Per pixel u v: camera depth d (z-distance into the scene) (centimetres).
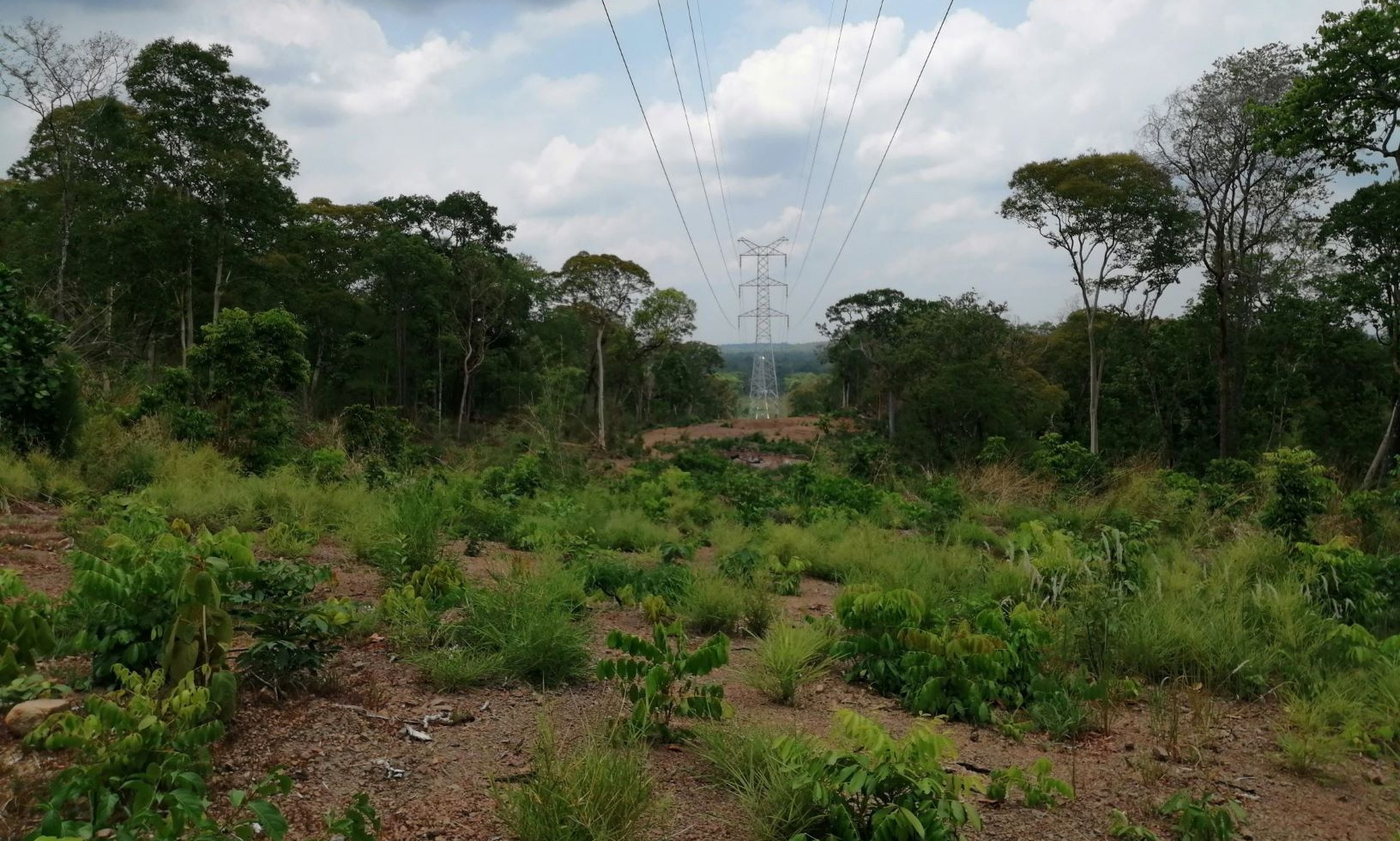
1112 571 725
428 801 310
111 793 246
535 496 1432
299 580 399
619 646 396
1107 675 520
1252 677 552
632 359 5566
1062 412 4291
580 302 4997
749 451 4578
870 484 1939
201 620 337
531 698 432
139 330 2969
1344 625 612
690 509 1461
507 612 491
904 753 291
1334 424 3284
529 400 4384
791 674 488
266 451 1283
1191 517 1303
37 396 909
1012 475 1892
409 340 4553
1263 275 3250
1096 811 362
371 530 741
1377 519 1143
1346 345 3228
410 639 474
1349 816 378
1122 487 1692
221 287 3108
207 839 217
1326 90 2088
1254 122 2773
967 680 475
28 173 3334
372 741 356
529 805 291
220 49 2853
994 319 3741
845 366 6575
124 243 2647
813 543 1041
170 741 279
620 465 3588
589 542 1014
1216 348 3562
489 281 4444
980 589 753
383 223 4534
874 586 560
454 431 4388
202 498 822
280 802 294
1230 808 363
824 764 299
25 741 283
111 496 755
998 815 350
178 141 2825
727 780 344
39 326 941
